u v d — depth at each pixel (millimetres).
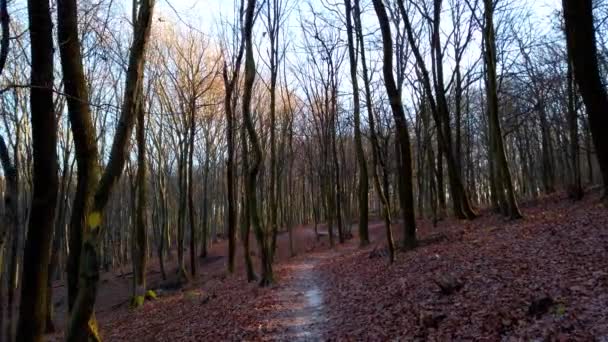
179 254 27453
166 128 33156
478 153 46281
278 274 19781
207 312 14125
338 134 42188
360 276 14852
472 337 6887
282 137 36000
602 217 12148
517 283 8555
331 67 32781
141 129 19891
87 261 5289
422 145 34688
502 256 10961
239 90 26531
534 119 33531
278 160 37312
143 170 20141
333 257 24812
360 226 27406
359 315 10070
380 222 46812
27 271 5594
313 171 45281
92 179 6223
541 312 6895
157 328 14188
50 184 5676
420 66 20844
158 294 22969
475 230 16781
